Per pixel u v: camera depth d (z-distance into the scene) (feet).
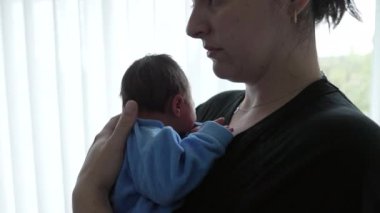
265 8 2.08
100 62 6.16
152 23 5.90
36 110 6.42
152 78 2.72
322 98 2.12
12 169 6.62
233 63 2.20
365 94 4.98
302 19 2.19
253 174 2.02
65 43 6.23
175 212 2.23
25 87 6.54
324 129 1.90
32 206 6.73
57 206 6.61
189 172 2.17
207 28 2.20
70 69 6.27
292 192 1.89
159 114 2.72
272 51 2.18
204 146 2.25
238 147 2.20
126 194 2.36
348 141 1.83
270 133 2.12
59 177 6.56
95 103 6.20
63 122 6.29
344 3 2.34
